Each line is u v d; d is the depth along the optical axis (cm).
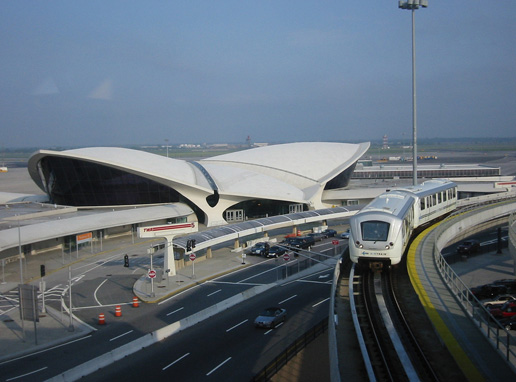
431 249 3606
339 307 2438
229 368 3030
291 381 2881
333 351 1941
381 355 1894
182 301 4466
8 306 4375
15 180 16925
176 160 9500
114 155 8350
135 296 4650
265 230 6881
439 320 2177
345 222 9181
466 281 5419
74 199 8531
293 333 3638
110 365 3106
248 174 9431
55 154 7881
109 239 7569
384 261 2989
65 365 3094
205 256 6294
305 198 9144
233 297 4469
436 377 1700
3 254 5925
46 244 6650
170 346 3425
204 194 8431
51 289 4959
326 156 10900
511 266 6112
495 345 1914
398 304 2431
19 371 3011
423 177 13412
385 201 3528
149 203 8625
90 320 3991
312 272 5566
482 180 11750
